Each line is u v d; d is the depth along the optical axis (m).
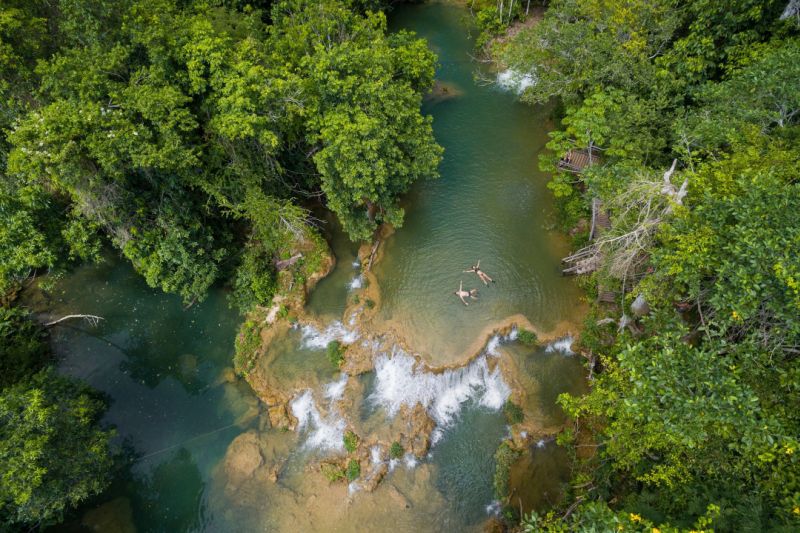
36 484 21.98
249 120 27.69
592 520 17.30
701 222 21.00
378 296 36.00
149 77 27.45
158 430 31.03
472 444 30.00
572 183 39.88
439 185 42.28
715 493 18.95
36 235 29.52
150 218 32.44
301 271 36.88
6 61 25.88
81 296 36.03
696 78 32.44
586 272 34.22
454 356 32.50
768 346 18.94
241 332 34.72
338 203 32.22
